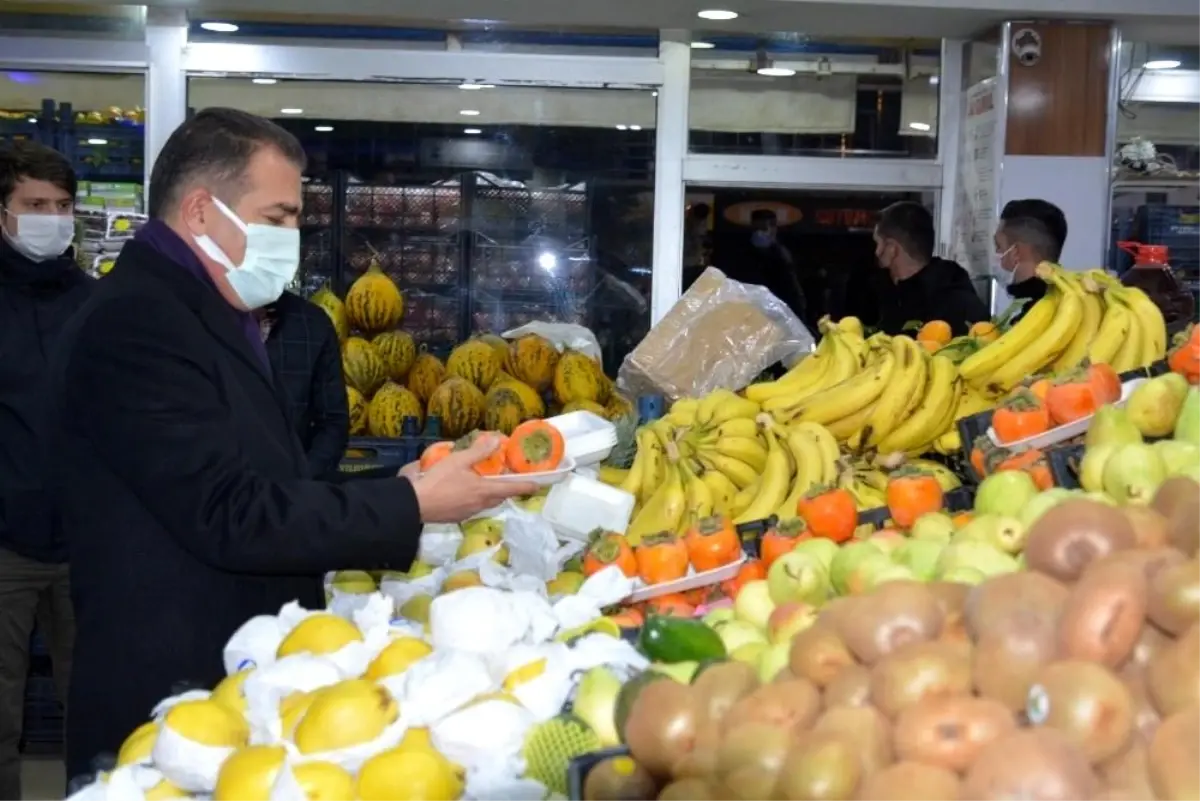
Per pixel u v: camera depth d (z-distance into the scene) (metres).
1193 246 6.08
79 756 2.10
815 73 6.09
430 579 2.27
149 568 2.09
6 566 3.46
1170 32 5.82
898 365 3.15
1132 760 1.09
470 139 6.04
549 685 1.56
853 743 1.12
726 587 2.33
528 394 4.86
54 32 5.75
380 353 4.96
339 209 6.02
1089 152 5.66
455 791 1.43
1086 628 1.17
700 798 1.19
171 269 2.16
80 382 2.05
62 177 3.52
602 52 6.02
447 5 5.50
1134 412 2.30
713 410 3.14
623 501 2.44
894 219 5.27
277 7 5.55
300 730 1.44
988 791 1.03
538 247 6.12
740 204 6.17
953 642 1.25
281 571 2.04
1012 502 2.10
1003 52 5.61
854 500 2.38
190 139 2.20
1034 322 3.26
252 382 2.20
